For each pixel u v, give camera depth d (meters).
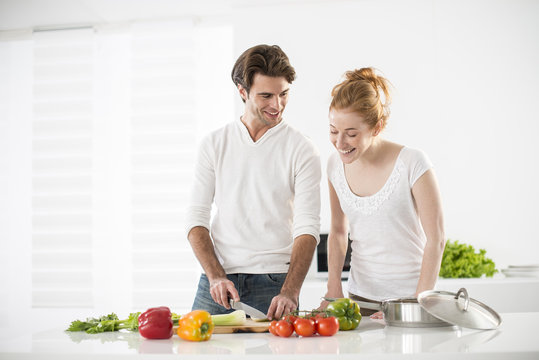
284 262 1.72
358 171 1.76
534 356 1.03
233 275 1.71
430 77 3.51
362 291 1.77
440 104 3.49
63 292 3.85
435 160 3.47
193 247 1.68
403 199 1.67
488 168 3.44
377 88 1.63
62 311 3.85
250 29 3.63
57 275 3.87
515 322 1.44
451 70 3.50
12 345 1.22
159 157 3.79
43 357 1.12
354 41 3.56
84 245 3.88
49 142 3.97
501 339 1.17
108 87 3.98
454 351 1.04
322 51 3.58
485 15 3.49
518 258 3.38
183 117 3.80
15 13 3.76
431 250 1.61
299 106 3.56
